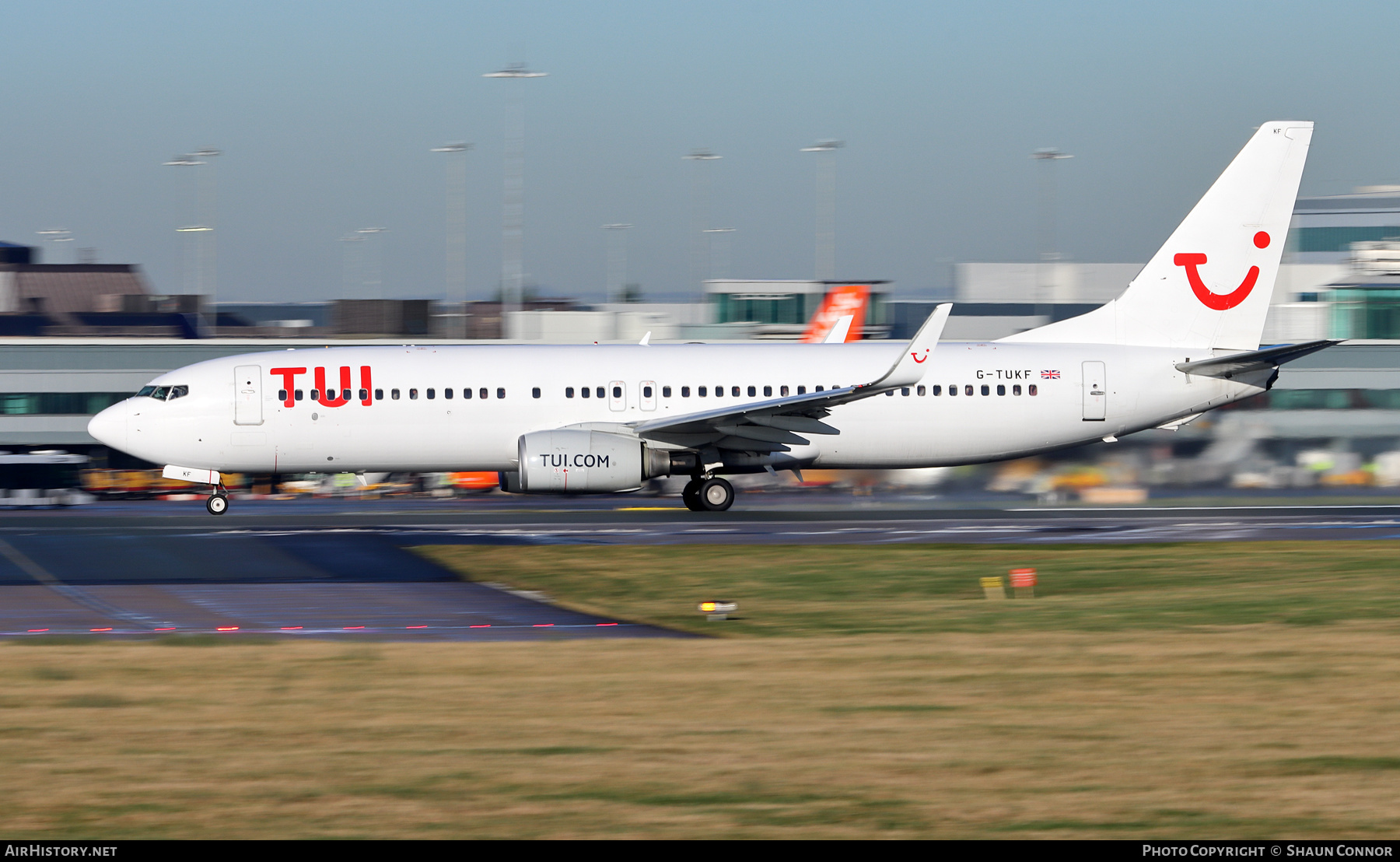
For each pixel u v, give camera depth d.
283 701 69.94
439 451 171.38
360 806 50.81
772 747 59.69
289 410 168.62
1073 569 124.50
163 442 167.88
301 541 140.62
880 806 50.81
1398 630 92.75
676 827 48.25
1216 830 47.88
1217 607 103.81
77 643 89.81
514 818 49.34
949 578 119.19
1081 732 62.44
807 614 102.44
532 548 136.38
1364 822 48.91
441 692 72.06
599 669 78.75
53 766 56.50
